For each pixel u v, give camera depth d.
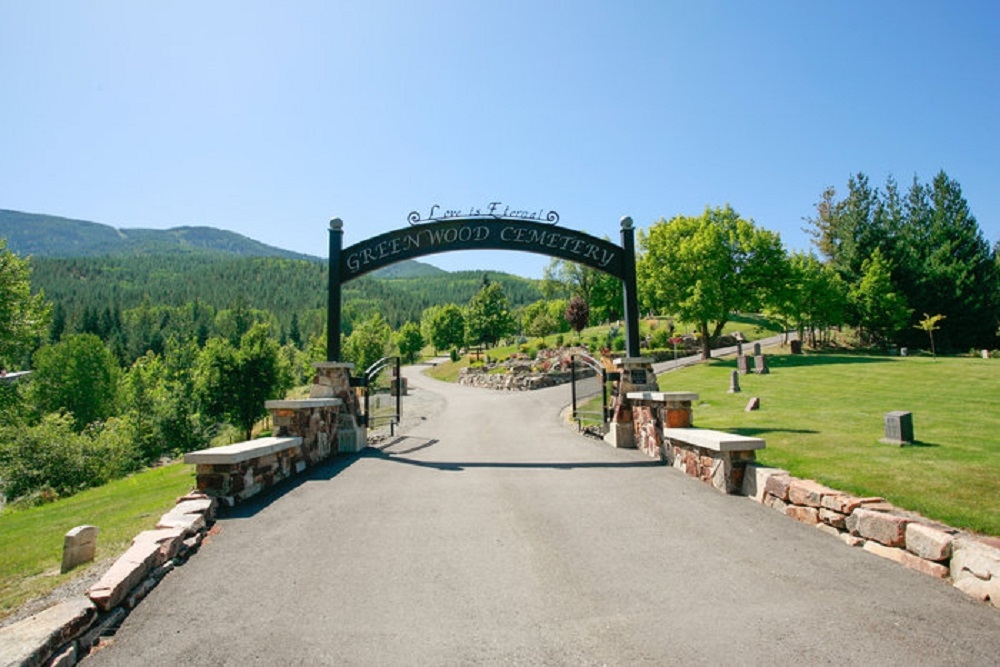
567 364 35.88
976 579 3.86
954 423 11.92
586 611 3.77
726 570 4.43
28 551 6.07
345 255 11.45
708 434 7.77
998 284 47.53
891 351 46.19
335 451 10.75
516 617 3.71
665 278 38.75
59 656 3.09
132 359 101.94
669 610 3.75
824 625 3.48
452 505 6.61
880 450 8.63
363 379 11.82
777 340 55.06
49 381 49.56
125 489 12.08
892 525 4.61
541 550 5.00
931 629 3.40
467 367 51.84
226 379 34.31
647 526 5.63
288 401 8.57
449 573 4.50
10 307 29.14
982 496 5.75
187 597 4.12
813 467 7.29
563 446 11.67
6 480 24.72
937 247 50.59
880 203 55.31
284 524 5.89
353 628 3.60
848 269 51.09
